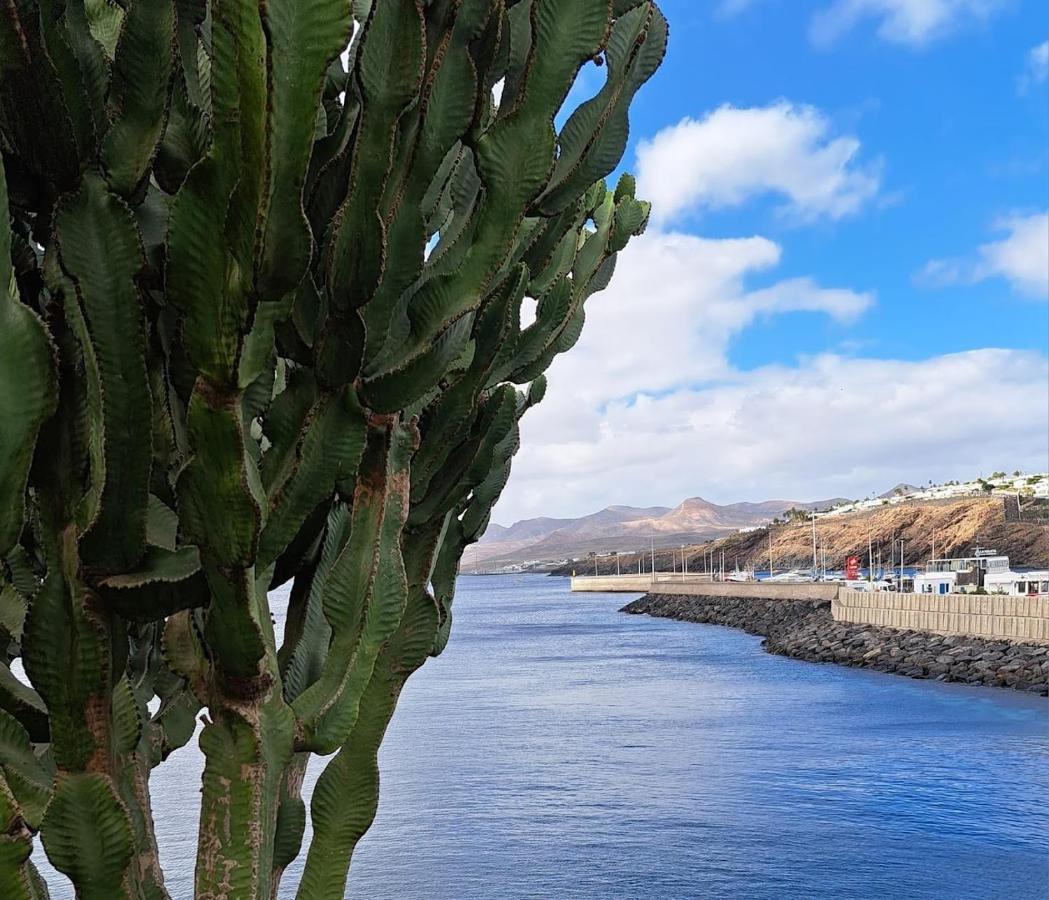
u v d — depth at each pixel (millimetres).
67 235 1545
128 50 1644
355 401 1761
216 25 1428
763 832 18172
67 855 1603
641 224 2807
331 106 2086
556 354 2639
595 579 183250
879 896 14539
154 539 1716
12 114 1532
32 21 1508
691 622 86375
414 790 21875
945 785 21781
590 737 29328
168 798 17047
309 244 1484
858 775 23141
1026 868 15742
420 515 2191
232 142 1455
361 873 15477
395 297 1833
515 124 1880
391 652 2141
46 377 1430
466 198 2166
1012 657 38500
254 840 1686
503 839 17531
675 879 15383
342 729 1829
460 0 1814
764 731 29641
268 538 1705
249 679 1673
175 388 1722
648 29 2195
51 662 1587
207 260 1482
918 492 179875
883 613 52031
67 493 1609
